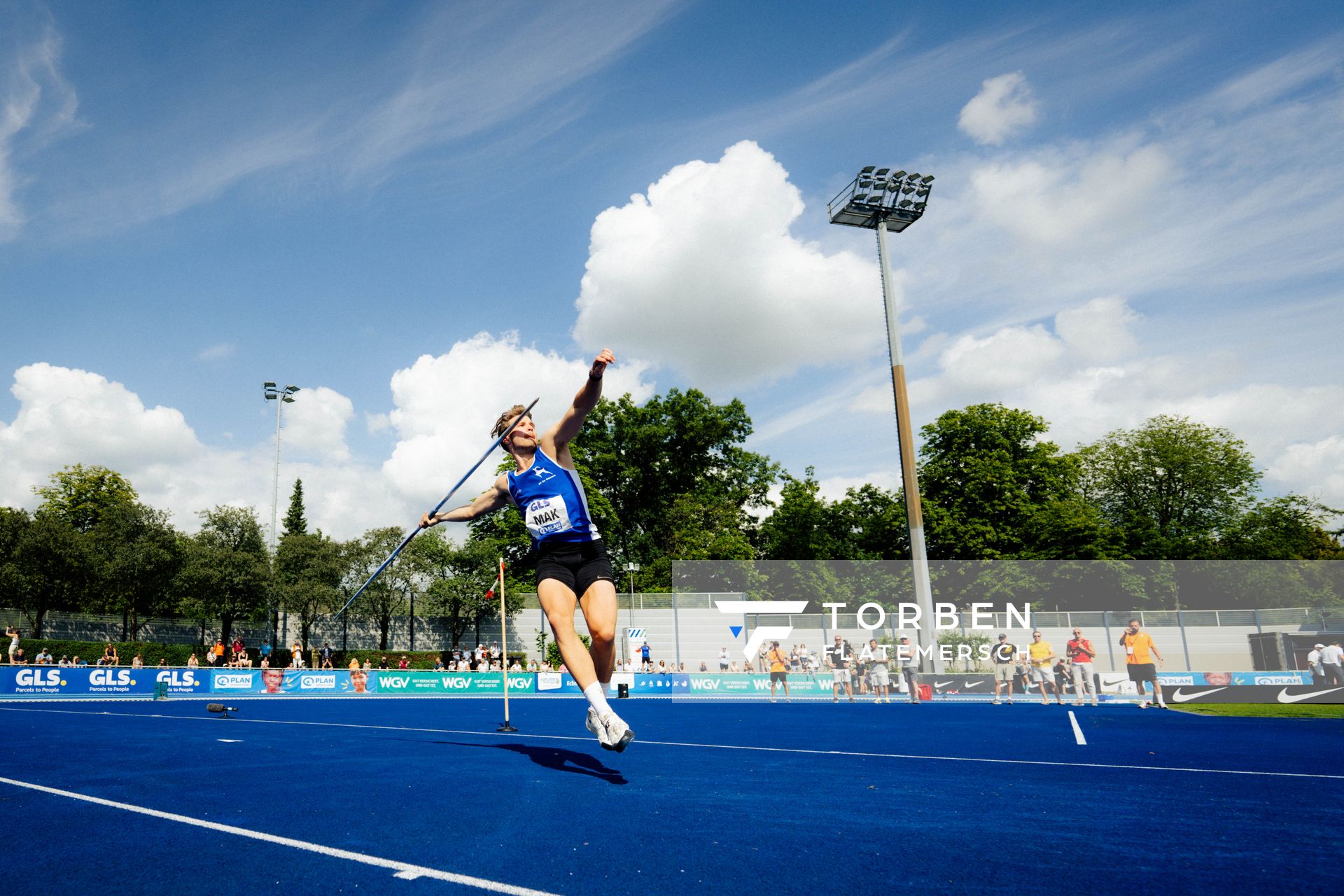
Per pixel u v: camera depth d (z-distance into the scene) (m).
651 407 54.31
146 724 11.95
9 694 23.80
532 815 3.92
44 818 3.85
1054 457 45.31
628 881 2.79
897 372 29.92
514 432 5.37
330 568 41.22
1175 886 2.74
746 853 3.18
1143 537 47.47
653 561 51.44
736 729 11.45
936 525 44.09
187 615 40.97
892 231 33.62
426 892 2.65
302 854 3.14
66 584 37.06
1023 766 6.18
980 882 2.79
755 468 55.84
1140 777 5.50
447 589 41.91
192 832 3.54
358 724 12.32
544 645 41.94
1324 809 4.19
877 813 4.02
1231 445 50.28
